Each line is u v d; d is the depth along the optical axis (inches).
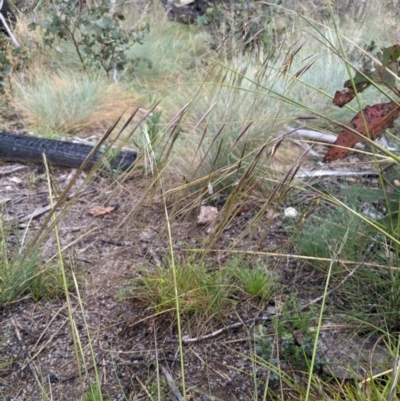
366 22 179.3
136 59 204.1
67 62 205.9
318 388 58.8
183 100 146.6
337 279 78.9
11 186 119.6
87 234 96.9
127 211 104.9
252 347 69.1
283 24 186.7
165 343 70.6
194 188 102.8
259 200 100.5
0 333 73.6
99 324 74.4
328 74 149.0
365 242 81.9
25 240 94.4
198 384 64.5
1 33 186.2
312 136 129.1
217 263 84.5
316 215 92.7
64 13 189.2
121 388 61.5
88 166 123.8
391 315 69.1
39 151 127.6
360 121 66.3
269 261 85.0
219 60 98.4
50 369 67.6
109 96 170.2
